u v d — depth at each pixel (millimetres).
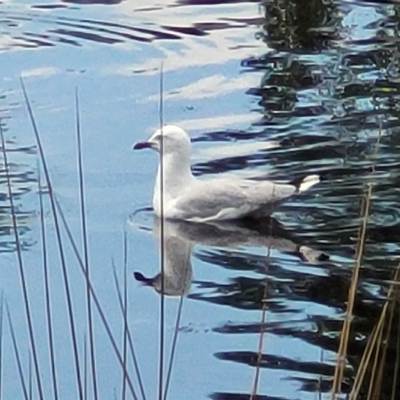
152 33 17578
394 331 8031
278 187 11070
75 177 11742
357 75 15430
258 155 12562
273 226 10867
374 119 13648
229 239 10633
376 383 6027
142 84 14961
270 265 10039
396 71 15555
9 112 13727
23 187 11430
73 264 9914
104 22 18141
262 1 19281
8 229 10523
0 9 18828
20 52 16406
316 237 10602
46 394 7910
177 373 8320
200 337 8812
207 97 14469
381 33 17406
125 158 12273
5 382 8070
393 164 12219
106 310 9172
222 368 8398
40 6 19047
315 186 11688
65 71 15484
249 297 9461
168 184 11188
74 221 10742
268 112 13922
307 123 13523
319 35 17375
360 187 11664
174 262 10109
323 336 8773
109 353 8523
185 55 16391
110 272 9812
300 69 15711
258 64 15961
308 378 8188
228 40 17188
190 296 9469
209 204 10938
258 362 6156
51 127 13172
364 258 10117
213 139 13031
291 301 9367
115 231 10625
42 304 9227
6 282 9570
